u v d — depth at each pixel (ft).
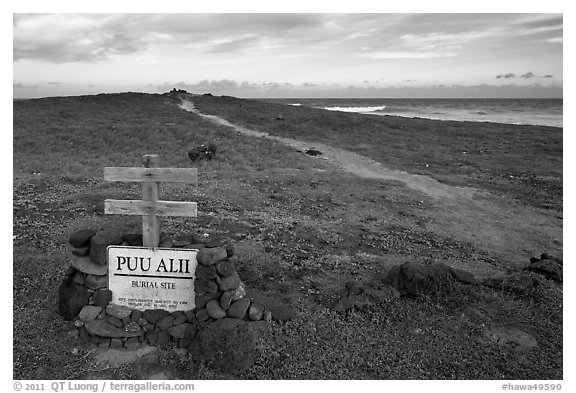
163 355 20.06
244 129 126.00
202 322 20.84
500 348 21.04
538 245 40.11
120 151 83.20
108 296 21.97
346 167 78.54
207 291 21.07
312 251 33.53
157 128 110.01
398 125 139.64
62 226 36.14
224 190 52.16
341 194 55.31
